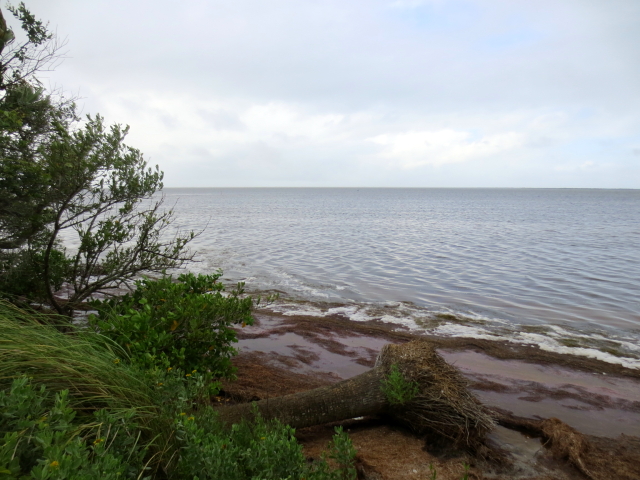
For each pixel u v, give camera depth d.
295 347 7.76
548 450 4.58
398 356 4.86
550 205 83.94
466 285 13.49
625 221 42.69
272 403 4.38
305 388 5.85
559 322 9.80
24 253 5.43
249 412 4.21
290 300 11.48
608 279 14.40
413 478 3.80
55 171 4.86
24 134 5.68
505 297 12.05
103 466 1.94
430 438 4.48
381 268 16.17
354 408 4.57
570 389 6.25
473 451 4.32
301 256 18.75
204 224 35.25
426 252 20.20
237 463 2.56
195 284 5.68
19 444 2.01
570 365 7.18
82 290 5.95
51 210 5.57
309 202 97.50
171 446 2.76
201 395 3.88
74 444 1.93
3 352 2.84
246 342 7.96
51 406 2.59
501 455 4.37
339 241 24.30
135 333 4.39
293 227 33.38
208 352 5.06
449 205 82.75
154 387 3.35
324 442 4.41
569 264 17.19
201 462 2.38
